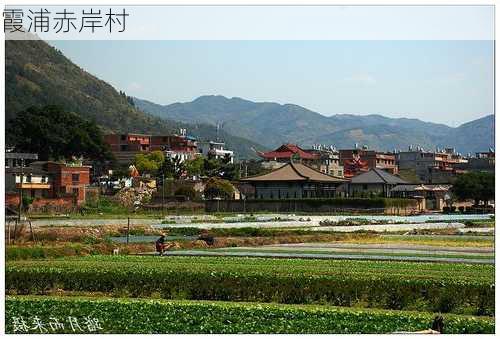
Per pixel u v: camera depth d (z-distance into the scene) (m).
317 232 95.19
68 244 74.31
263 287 43.00
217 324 34.81
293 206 156.12
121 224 105.88
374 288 41.78
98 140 191.62
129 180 179.38
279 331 33.66
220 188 173.62
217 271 50.72
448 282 44.19
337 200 156.38
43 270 49.44
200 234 93.00
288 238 86.50
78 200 152.75
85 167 156.25
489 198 173.38
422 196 183.00
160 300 42.38
